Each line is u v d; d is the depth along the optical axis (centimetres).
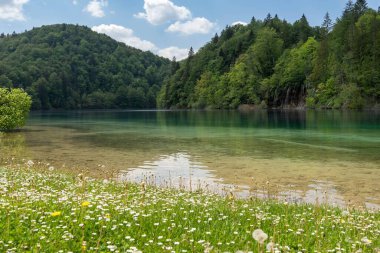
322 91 12056
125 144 3544
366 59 11544
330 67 12244
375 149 3075
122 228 732
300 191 1655
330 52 12588
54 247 602
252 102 15012
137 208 896
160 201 1062
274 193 1605
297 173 2086
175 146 3362
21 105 5131
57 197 1002
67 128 5716
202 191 1481
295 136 4191
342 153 2855
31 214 769
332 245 699
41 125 6444
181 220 850
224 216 877
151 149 3155
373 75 11225
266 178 1952
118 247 639
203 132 4853
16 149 3123
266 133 4594
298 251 636
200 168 2253
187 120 7844
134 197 1083
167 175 2033
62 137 4253
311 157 2664
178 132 4897
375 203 1446
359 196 1565
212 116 9675
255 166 2314
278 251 589
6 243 612
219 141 3766
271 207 1134
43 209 820
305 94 13288
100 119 8762
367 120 6675
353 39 11938
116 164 2392
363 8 14550
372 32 11856
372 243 705
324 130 4872
